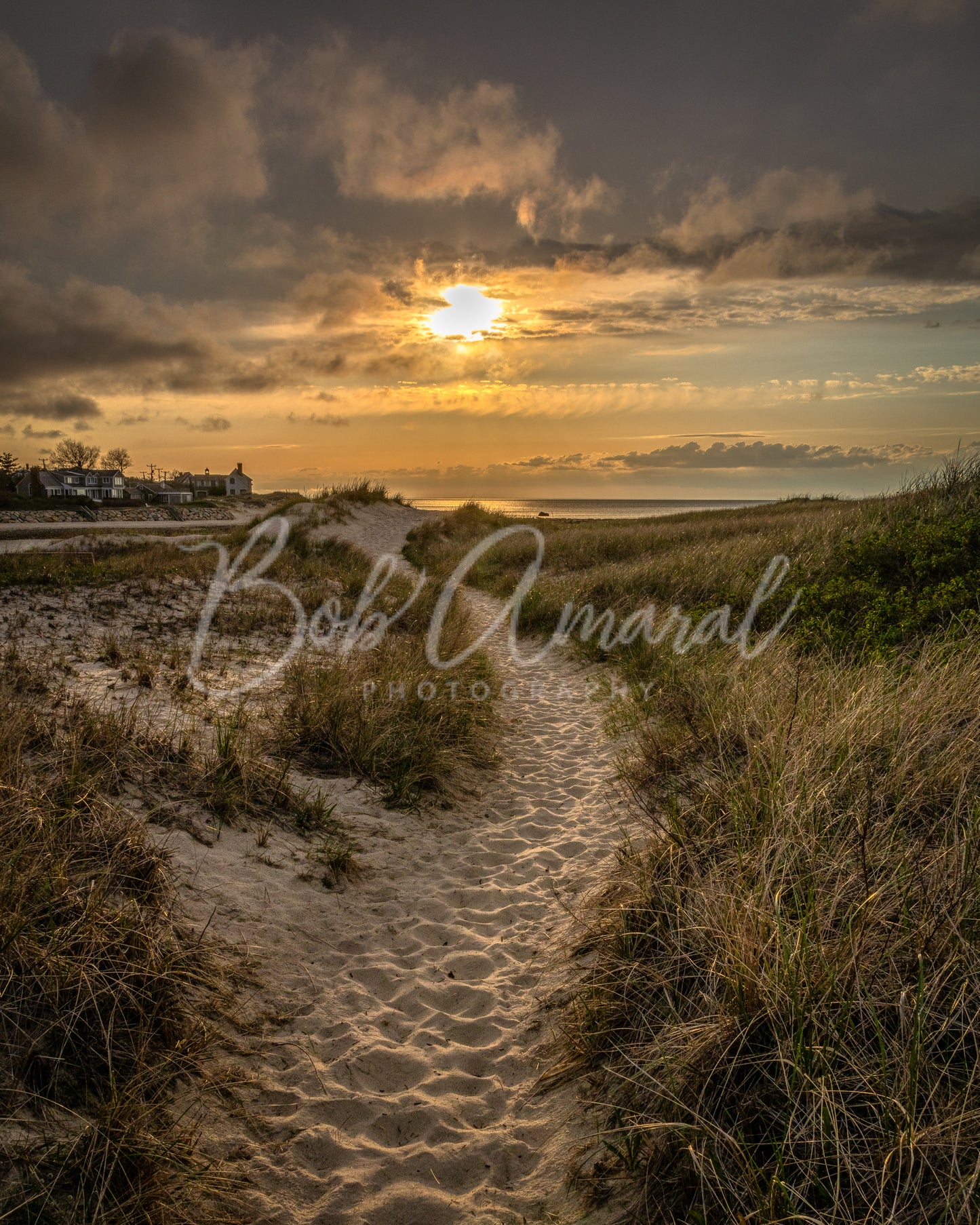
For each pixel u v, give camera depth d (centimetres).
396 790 526
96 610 903
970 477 1133
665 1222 206
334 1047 296
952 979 240
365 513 2620
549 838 504
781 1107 221
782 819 336
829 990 232
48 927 267
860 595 814
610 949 333
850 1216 188
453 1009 331
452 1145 255
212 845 395
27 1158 202
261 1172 234
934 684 460
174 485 11862
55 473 9175
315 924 371
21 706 445
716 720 548
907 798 340
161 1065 247
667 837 387
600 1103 259
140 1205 202
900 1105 197
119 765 421
